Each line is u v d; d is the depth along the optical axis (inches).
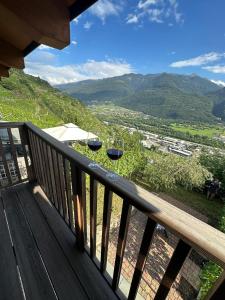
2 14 28.1
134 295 42.8
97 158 236.2
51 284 51.1
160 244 117.9
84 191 53.9
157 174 302.4
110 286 50.8
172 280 31.2
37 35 30.4
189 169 287.3
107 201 43.4
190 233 23.2
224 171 276.5
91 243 56.2
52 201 84.0
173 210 27.7
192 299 83.0
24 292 49.0
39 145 82.2
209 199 275.0
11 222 73.5
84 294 49.0
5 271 54.1
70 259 58.5
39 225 72.4
